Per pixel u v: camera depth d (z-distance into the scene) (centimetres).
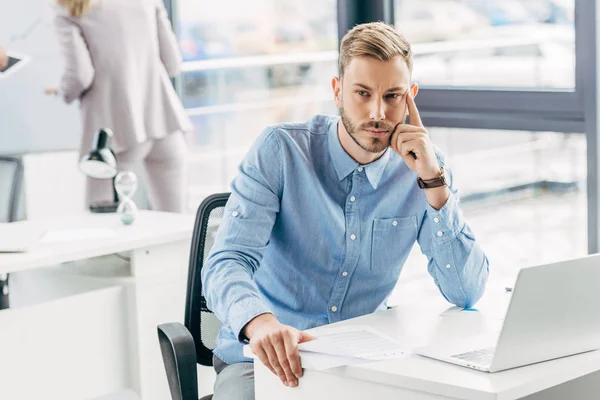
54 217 366
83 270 344
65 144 480
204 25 540
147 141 461
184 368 218
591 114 350
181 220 357
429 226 228
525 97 373
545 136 374
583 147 362
